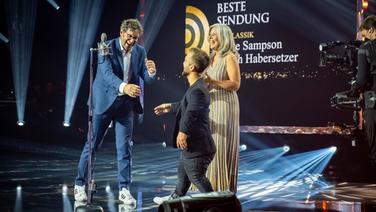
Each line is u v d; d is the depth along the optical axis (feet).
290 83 27.99
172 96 32.30
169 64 32.14
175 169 27.71
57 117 42.32
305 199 17.61
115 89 15.57
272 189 20.54
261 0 28.43
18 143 38.83
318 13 27.09
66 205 15.33
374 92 15.43
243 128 28.84
